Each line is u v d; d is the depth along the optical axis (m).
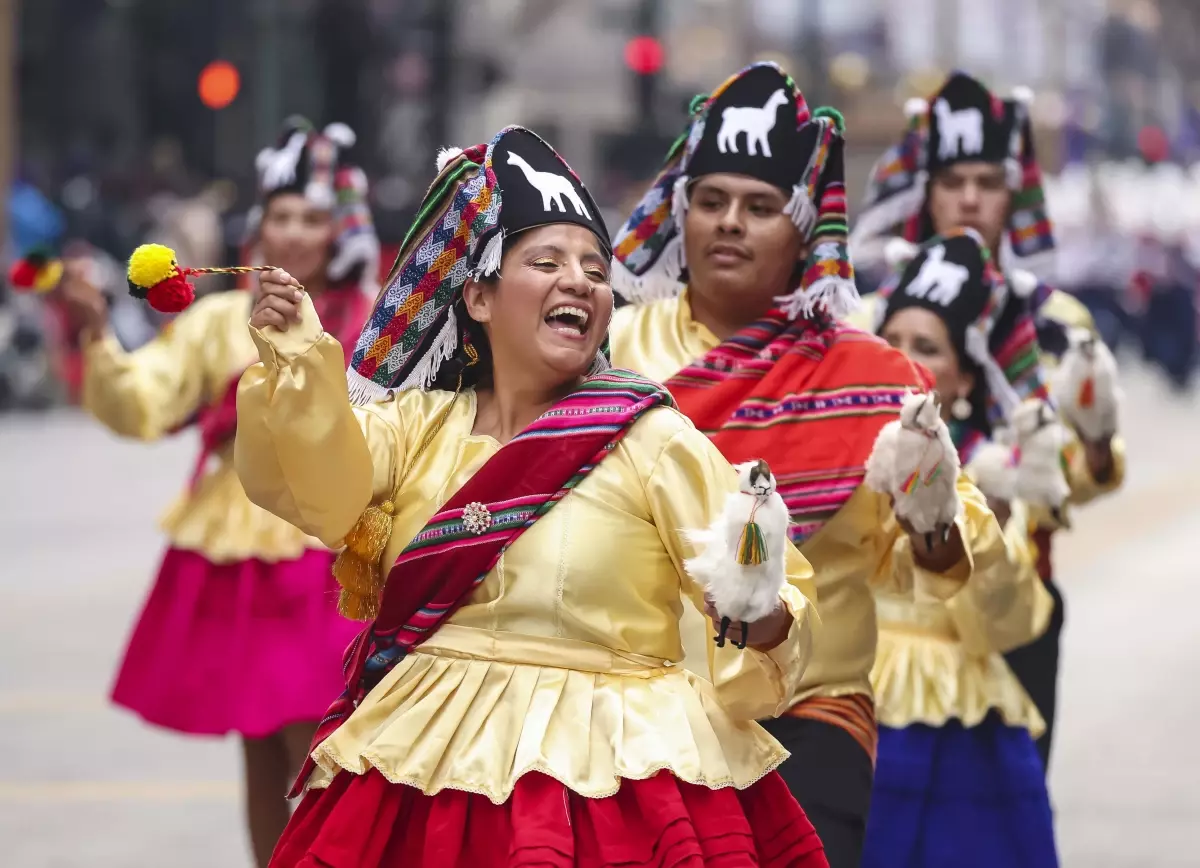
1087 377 17.33
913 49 128.38
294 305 11.05
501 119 107.06
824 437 14.26
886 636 16.44
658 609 11.39
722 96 14.91
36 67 83.62
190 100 82.62
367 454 11.30
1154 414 69.50
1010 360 17.41
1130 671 29.25
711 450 11.45
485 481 11.28
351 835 10.89
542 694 11.05
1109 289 80.75
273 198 20.98
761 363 14.53
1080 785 23.12
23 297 61.12
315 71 75.81
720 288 14.86
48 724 25.20
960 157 19.42
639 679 11.24
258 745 19.52
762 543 10.54
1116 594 35.59
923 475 12.65
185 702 19.48
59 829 20.77
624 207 55.94
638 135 93.31
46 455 52.78
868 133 83.12
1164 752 24.64
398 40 76.12
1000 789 16.17
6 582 34.16
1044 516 18.23
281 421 11.02
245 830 20.95
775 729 13.98
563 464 11.26
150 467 51.00
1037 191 19.92
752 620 10.66
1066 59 146.38
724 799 11.00
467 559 11.21
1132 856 20.23
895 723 16.12
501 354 11.68
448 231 11.66
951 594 13.52
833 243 14.60
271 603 19.59
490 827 10.80
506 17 107.44
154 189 69.75
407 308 11.77
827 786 13.84
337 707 11.66
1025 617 15.72
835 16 119.75
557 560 11.19
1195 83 187.38
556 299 11.45
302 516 11.27
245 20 80.12
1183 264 78.88
